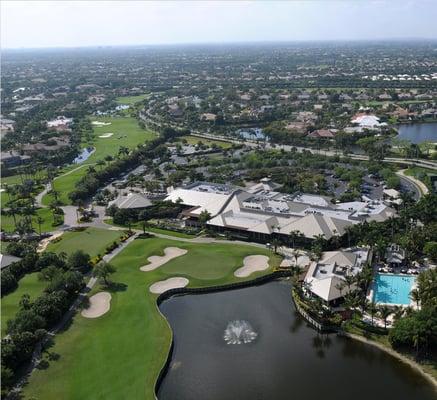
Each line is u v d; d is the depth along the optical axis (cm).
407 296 16562
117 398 12250
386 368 13400
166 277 18725
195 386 12925
